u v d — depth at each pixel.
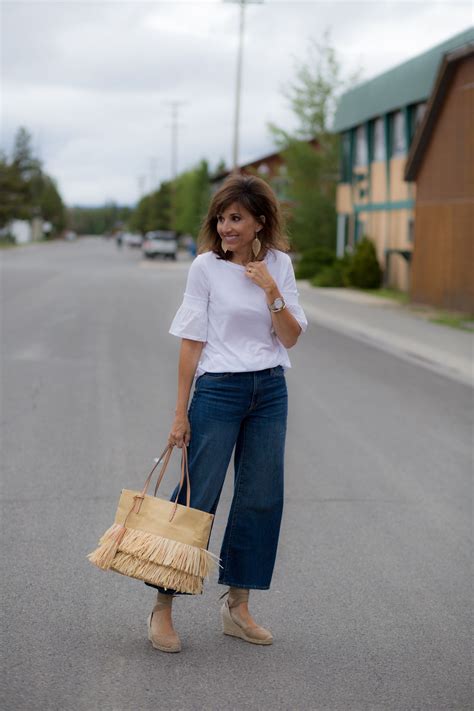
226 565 4.05
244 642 4.05
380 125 31.22
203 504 3.92
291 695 3.54
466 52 20.23
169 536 3.71
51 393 10.16
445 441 8.52
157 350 14.02
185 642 4.02
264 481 3.99
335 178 41.34
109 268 44.41
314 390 11.14
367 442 8.35
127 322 18.11
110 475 6.84
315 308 23.09
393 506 6.32
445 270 22.36
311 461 7.56
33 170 107.94
